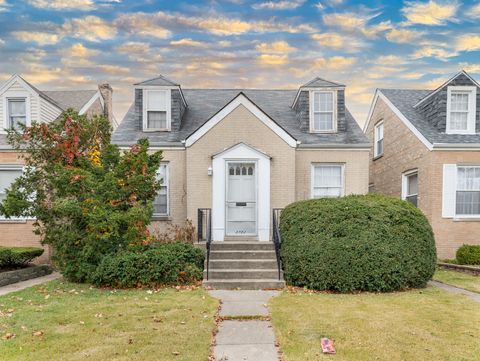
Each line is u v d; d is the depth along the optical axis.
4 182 12.79
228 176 12.00
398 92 16.45
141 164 9.47
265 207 11.81
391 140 15.64
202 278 9.02
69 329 5.39
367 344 4.84
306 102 13.42
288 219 9.75
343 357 4.44
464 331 5.34
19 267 10.62
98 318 5.94
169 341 4.92
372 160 17.83
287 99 15.55
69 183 9.01
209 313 6.28
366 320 5.86
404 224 8.59
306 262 8.47
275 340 5.05
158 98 13.45
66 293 7.92
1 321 5.75
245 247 10.33
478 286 8.73
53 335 5.13
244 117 12.21
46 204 9.48
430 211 12.64
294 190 12.18
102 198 8.98
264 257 9.92
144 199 9.74
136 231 8.90
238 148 11.85
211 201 12.06
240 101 12.25
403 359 4.39
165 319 5.91
